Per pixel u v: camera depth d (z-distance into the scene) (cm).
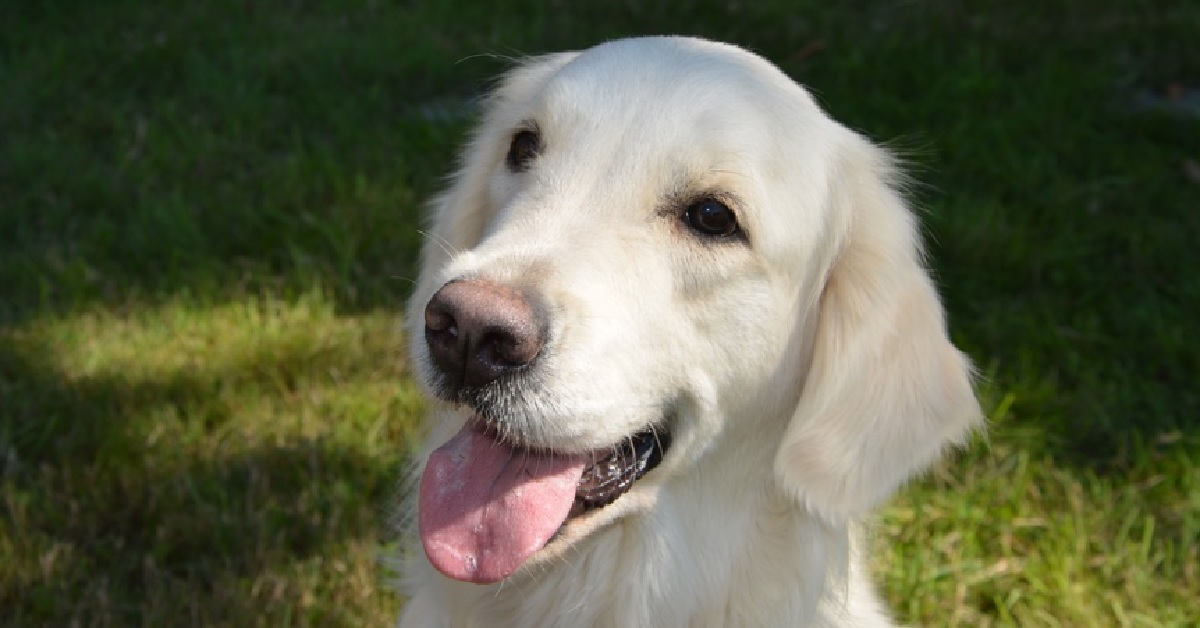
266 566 387
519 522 262
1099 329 529
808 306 297
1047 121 684
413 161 621
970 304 541
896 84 725
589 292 255
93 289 512
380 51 732
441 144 632
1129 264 574
